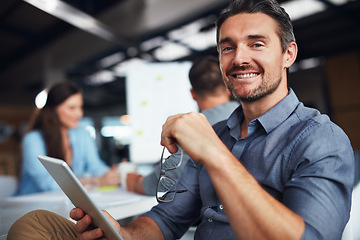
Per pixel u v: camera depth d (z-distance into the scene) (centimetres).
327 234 60
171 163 92
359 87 649
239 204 58
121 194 150
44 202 139
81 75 952
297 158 74
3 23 637
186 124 66
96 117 1447
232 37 86
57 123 218
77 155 230
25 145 213
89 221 76
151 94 278
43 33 693
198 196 102
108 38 450
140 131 276
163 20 538
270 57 83
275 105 85
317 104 891
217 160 61
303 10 535
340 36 673
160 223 98
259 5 85
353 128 650
